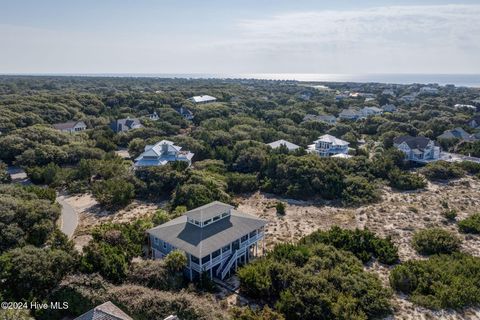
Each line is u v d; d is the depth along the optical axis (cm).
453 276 2736
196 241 2789
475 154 6912
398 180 5344
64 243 2820
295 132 8069
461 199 4769
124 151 7225
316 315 2214
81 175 5278
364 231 3431
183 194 4291
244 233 3025
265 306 2319
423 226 3950
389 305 2450
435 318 2398
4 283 2270
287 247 3014
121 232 3056
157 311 2130
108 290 2308
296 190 4866
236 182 5122
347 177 5184
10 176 5325
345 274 2694
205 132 7256
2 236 2912
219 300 2553
